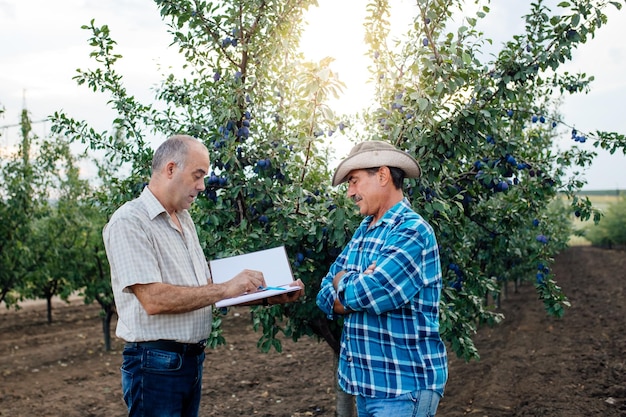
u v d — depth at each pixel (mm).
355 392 2635
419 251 2535
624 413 5316
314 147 3967
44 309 13836
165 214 2740
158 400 2639
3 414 5969
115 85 4164
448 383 6629
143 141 4230
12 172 8828
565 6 3699
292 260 3824
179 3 3816
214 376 7301
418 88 3432
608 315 9922
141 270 2537
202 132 3961
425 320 2580
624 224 24375
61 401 6422
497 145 4031
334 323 4355
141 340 2631
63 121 4156
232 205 3941
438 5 3705
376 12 4234
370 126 4520
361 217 3682
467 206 4191
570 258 21641
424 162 3559
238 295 2701
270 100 4172
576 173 4820
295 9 3977
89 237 8977
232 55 4129
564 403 5641
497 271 6059
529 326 9398
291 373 7359
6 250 8750
